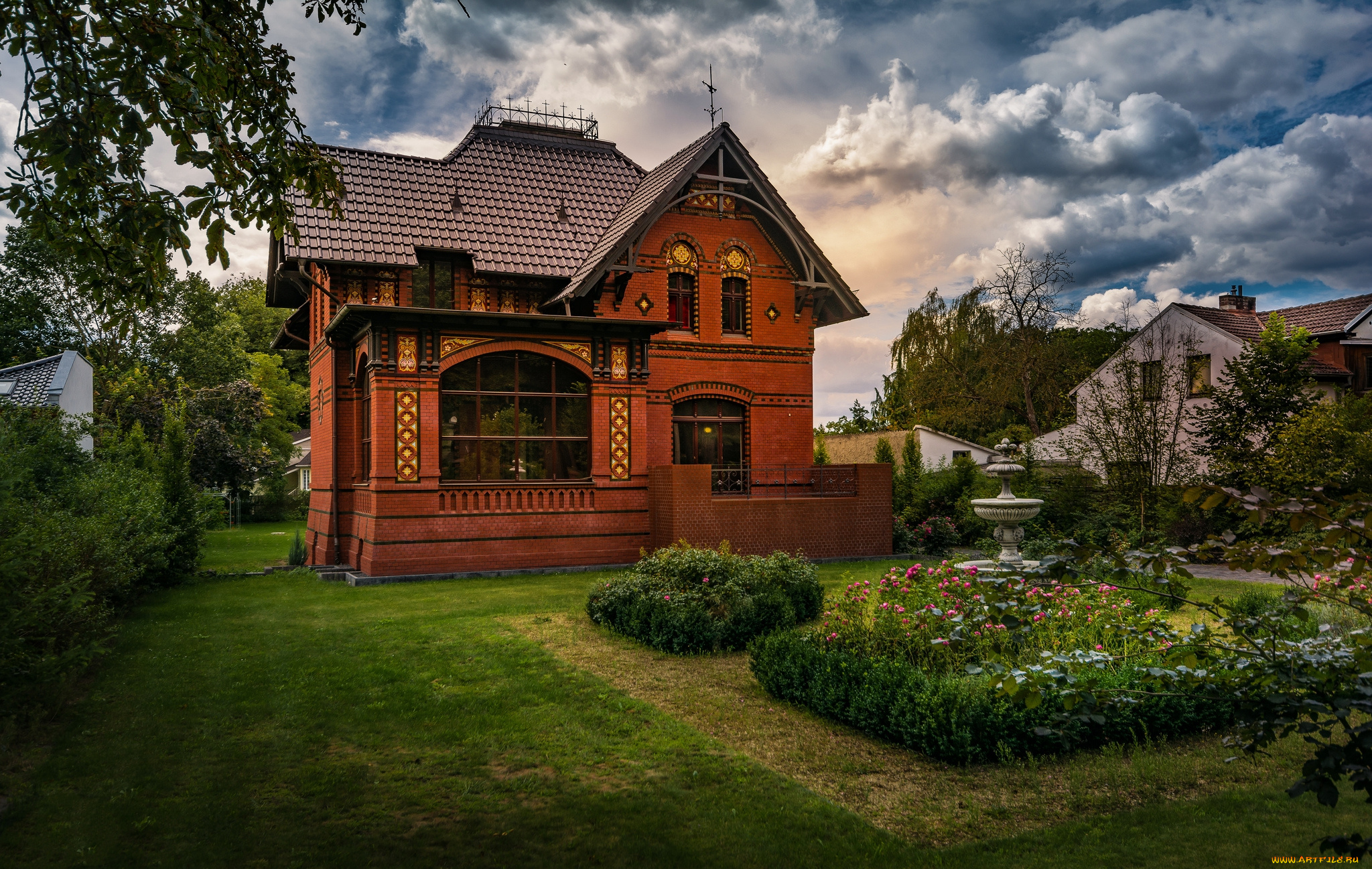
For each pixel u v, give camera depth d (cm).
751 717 764
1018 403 3991
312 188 767
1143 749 660
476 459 1744
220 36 652
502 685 867
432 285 1959
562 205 2203
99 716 764
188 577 1680
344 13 776
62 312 3891
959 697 655
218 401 3800
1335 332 2766
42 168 593
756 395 2177
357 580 1599
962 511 2356
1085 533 1853
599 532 1830
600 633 1120
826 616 953
